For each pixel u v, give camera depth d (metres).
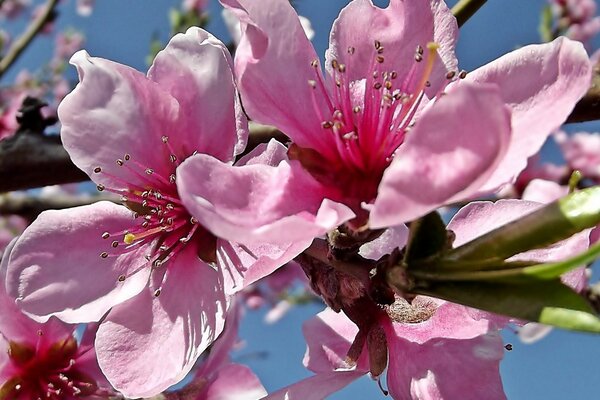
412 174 0.11
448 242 0.12
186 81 0.14
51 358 0.17
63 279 0.14
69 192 0.36
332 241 0.13
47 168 0.17
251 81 0.13
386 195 0.11
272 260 0.12
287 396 0.13
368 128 0.13
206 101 0.14
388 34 0.13
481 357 0.13
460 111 0.10
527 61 0.12
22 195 0.21
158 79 0.14
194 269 0.14
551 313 0.11
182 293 0.14
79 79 0.14
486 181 0.11
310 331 0.15
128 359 0.14
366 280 0.13
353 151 0.13
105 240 0.15
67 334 0.17
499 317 0.13
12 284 0.14
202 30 0.14
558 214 0.11
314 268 0.14
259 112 0.13
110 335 0.14
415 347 0.13
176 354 0.14
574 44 0.12
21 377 0.16
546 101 0.12
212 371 0.17
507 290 0.11
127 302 0.14
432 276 0.11
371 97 0.13
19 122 0.18
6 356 0.16
